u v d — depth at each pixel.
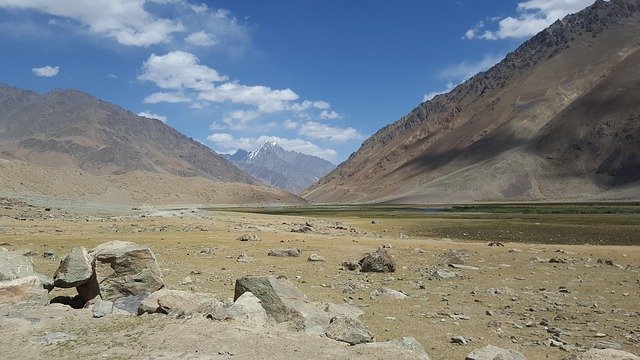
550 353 16.73
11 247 40.56
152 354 14.79
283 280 21.09
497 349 15.20
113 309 20.50
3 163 175.25
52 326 18.19
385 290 26.41
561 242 69.88
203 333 16.61
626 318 21.88
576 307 24.08
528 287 29.34
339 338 16.52
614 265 38.25
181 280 29.11
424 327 19.86
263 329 17.22
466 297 26.09
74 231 57.06
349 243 52.69
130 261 22.77
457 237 75.69
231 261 37.72
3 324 18.23
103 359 14.53
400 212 163.50
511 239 73.12
